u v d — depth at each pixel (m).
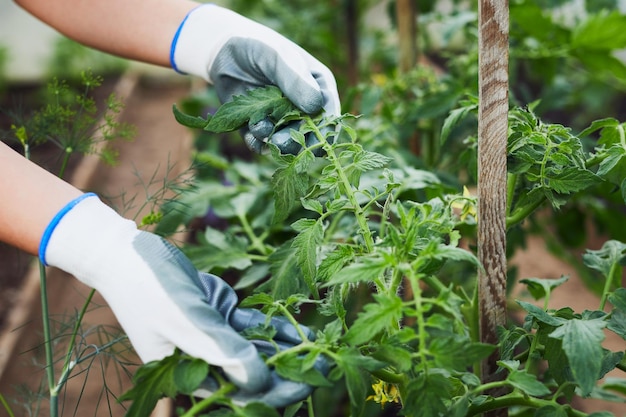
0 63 3.57
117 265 0.82
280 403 0.78
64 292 2.34
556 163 0.97
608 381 1.29
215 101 2.56
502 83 0.85
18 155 0.89
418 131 1.83
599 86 2.68
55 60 3.71
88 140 1.20
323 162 1.75
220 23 1.06
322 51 2.61
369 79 2.62
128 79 3.95
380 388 0.99
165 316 0.79
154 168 3.08
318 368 0.80
